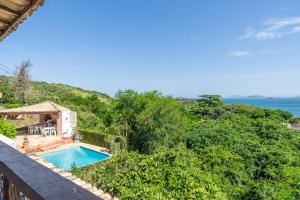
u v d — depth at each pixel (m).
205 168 15.27
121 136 19.05
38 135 20.42
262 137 25.38
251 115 42.16
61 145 17.88
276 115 43.41
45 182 1.29
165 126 19.22
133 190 7.45
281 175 15.41
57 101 33.06
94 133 18.70
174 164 10.70
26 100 31.33
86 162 15.09
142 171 9.00
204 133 21.52
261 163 17.11
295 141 23.91
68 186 1.24
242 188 13.60
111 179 8.03
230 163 16.23
